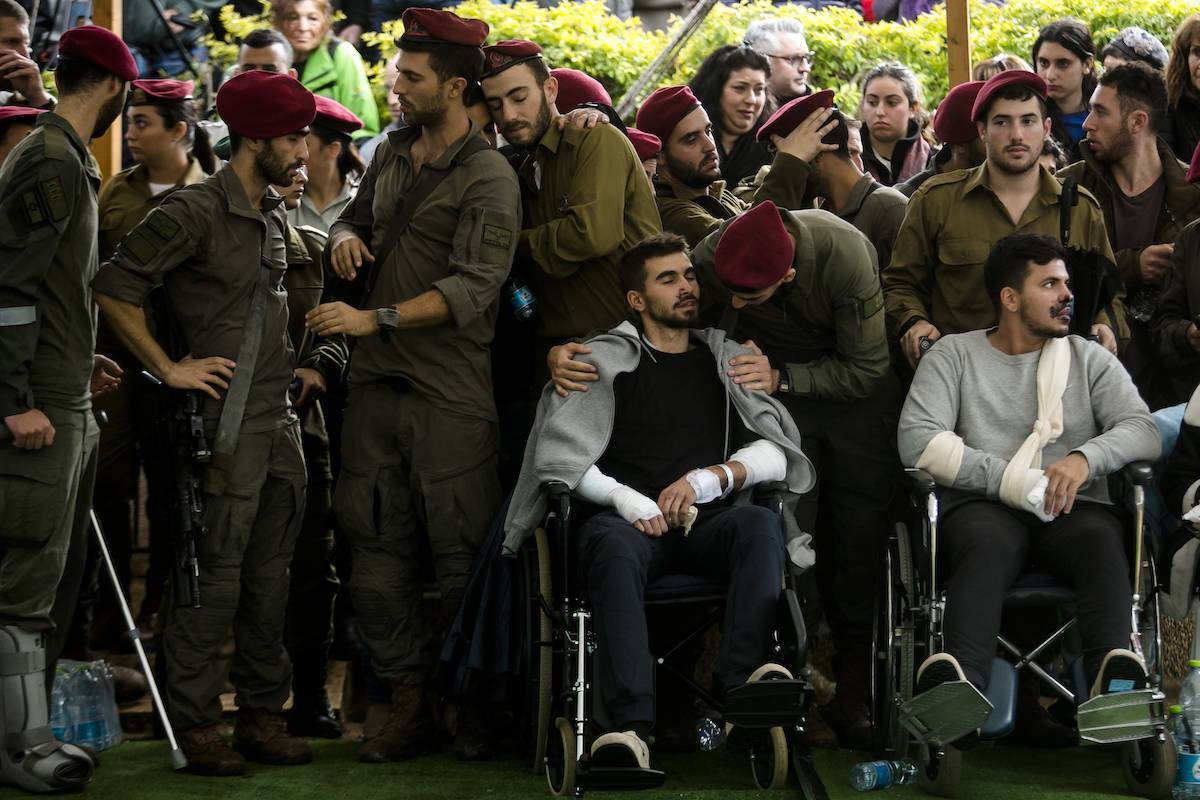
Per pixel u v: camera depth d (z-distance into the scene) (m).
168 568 8.23
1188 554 6.54
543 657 6.25
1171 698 7.16
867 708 7.06
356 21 11.45
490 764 6.69
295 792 6.20
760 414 6.62
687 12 11.05
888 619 6.62
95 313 6.34
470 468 6.79
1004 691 6.09
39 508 6.04
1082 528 6.30
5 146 7.41
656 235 6.75
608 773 5.68
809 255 6.79
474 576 6.62
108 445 7.76
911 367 7.30
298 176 7.11
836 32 10.74
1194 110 8.65
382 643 6.84
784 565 6.27
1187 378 7.51
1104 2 10.77
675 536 6.40
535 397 7.22
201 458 6.32
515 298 7.03
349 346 7.14
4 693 6.09
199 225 6.36
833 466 7.11
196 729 6.47
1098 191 7.94
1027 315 6.69
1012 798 6.07
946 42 10.47
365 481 6.80
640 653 5.93
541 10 10.55
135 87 7.74
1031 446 6.54
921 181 8.21
